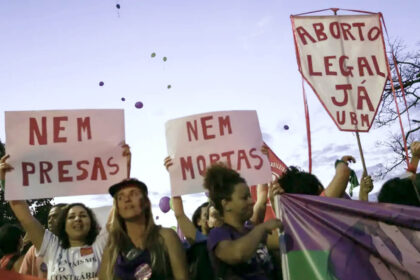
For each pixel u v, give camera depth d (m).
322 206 3.35
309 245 3.24
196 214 5.05
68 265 4.16
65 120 4.62
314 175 3.90
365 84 4.99
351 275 3.13
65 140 4.57
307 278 3.18
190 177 4.56
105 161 4.57
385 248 3.17
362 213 3.27
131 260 3.43
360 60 5.05
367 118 4.91
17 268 5.16
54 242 4.31
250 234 3.04
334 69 4.98
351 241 3.23
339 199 3.39
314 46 5.02
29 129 4.55
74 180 4.50
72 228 4.27
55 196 4.43
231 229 3.22
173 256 3.45
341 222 3.27
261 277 3.17
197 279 3.47
